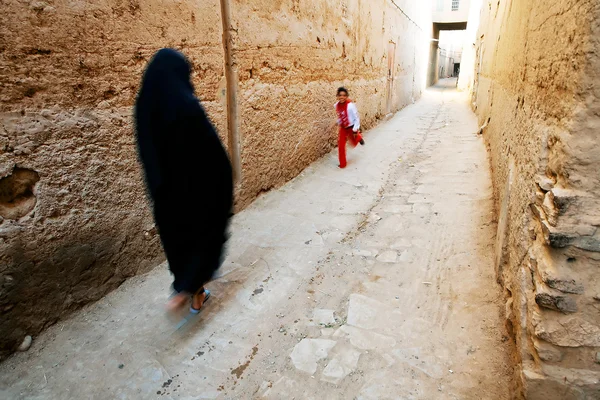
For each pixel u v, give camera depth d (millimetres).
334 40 7180
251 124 4727
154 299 3043
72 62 2580
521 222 2369
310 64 6234
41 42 2395
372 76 10211
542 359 1790
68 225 2684
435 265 3588
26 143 2387
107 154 2893
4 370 2354
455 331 2709
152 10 3133
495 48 7742
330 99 7262
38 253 2523
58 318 2701
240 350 2607
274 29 5027
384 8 10680
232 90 4352
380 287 3291
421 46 20562
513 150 3256
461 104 17594
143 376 2375
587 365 1736
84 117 2699
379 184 5914
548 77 2154
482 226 4207
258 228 4316
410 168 6777
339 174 6332
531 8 3020
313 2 6113
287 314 2969
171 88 2316
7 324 2404
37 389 2256
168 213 2514
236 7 4215
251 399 2250
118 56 2881
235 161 4551
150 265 3377
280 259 3723
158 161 2385
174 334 2719
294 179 5930
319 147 6898
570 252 1690
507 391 2199
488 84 8742
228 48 4227
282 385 2334
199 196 2479
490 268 3389
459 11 29266
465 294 3098
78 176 2711
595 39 1529
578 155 1630
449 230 4242
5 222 2342
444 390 2244
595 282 1665
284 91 5453
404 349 2570
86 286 2863
